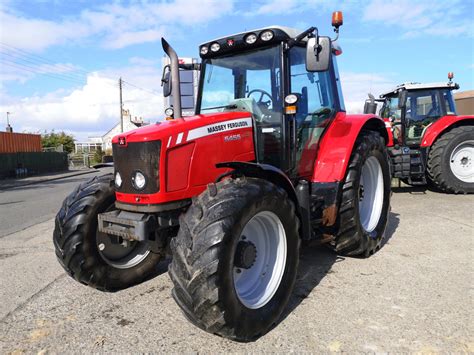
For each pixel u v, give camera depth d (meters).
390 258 3.87
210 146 2.92
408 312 2.75
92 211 3.20
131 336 2.61
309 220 3.28
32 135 26.64
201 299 2.25
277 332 2.58
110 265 3.34
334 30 3.56
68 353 2.44
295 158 3.48
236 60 3.67
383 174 4.32
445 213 5.64
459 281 3.24
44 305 3.18
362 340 2.43
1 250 5.00
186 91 4.02
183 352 2.39
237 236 2.38
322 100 3.96
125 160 2.80
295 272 2.85
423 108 8.01
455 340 2.38
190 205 2.77
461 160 7.25
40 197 11.47
